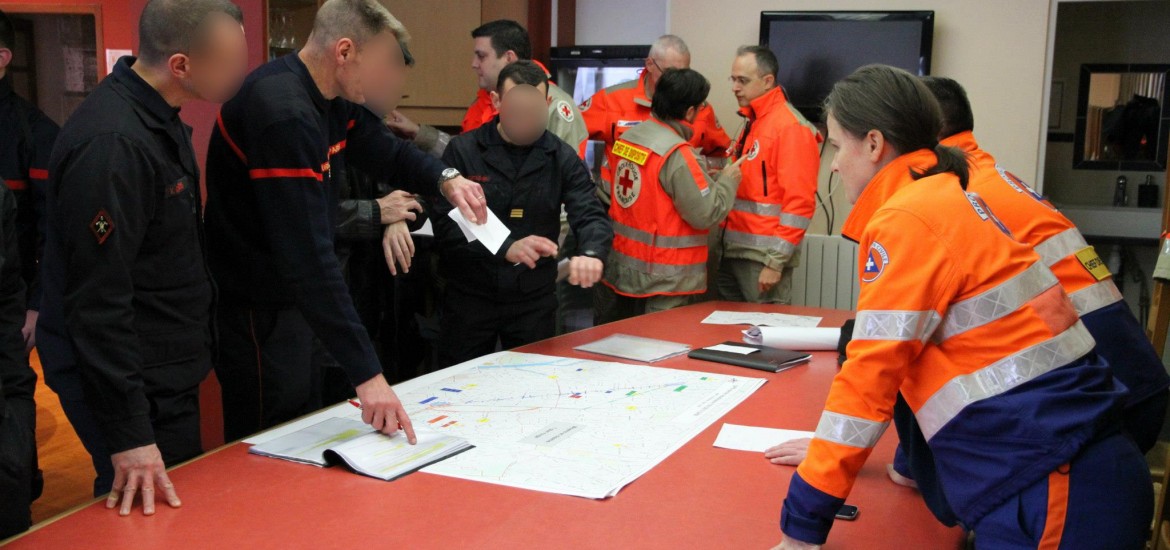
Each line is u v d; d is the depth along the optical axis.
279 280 2.10
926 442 1.34
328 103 1.89
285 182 1.69
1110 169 5.83
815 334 2.40
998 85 4.46
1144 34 5.64
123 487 1.42
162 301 1.78
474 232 2.18
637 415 1.81
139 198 1.61
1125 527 1.18
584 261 2.62
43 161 2.89
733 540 1.25
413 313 3.47
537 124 2.82
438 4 4.80
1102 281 1.81
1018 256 1.24
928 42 4.44
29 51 6.53
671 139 3.49
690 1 4.83
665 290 3.61
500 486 1.43
